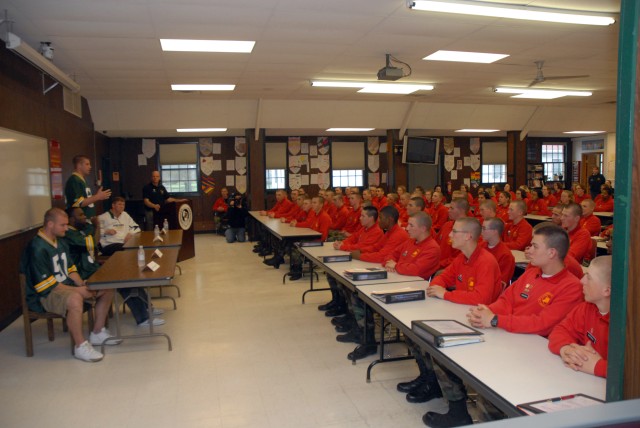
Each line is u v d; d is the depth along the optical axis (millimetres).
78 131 7852
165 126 9570
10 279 4754
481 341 2104
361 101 9930
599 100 10289
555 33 5090
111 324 4613
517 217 5023
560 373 1773
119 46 5188
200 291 5879
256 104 9586
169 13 4191
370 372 3352
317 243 5152
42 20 4293
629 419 810
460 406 2592
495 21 4645
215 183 12336
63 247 3984
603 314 1901
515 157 12016
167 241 5633
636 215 1279
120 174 11758
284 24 4586
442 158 13734
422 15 4414
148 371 3477
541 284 2342
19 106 5039
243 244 10109
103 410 2895
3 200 4535
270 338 4145
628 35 1275
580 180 14719
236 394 3086
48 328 4164
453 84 8125
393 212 4352
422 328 2180
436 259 3621
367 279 3414
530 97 9656
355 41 5262
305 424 2697
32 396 3094
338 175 13047
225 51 5512
